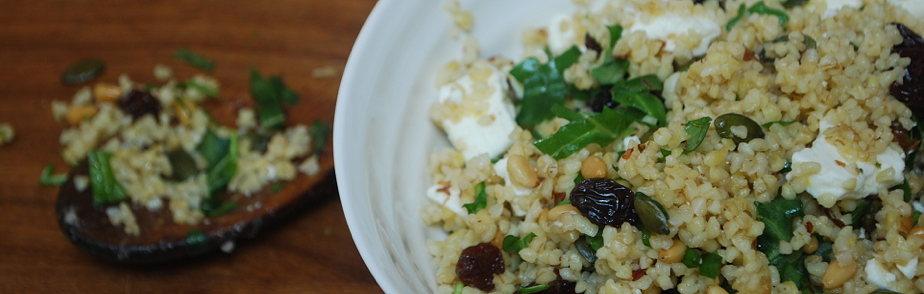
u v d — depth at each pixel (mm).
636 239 254
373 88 269
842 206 261
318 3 372
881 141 257
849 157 254
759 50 277
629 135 271
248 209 317
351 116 262
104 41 378
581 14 297
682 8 279
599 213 253
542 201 269
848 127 257
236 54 365
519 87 292
